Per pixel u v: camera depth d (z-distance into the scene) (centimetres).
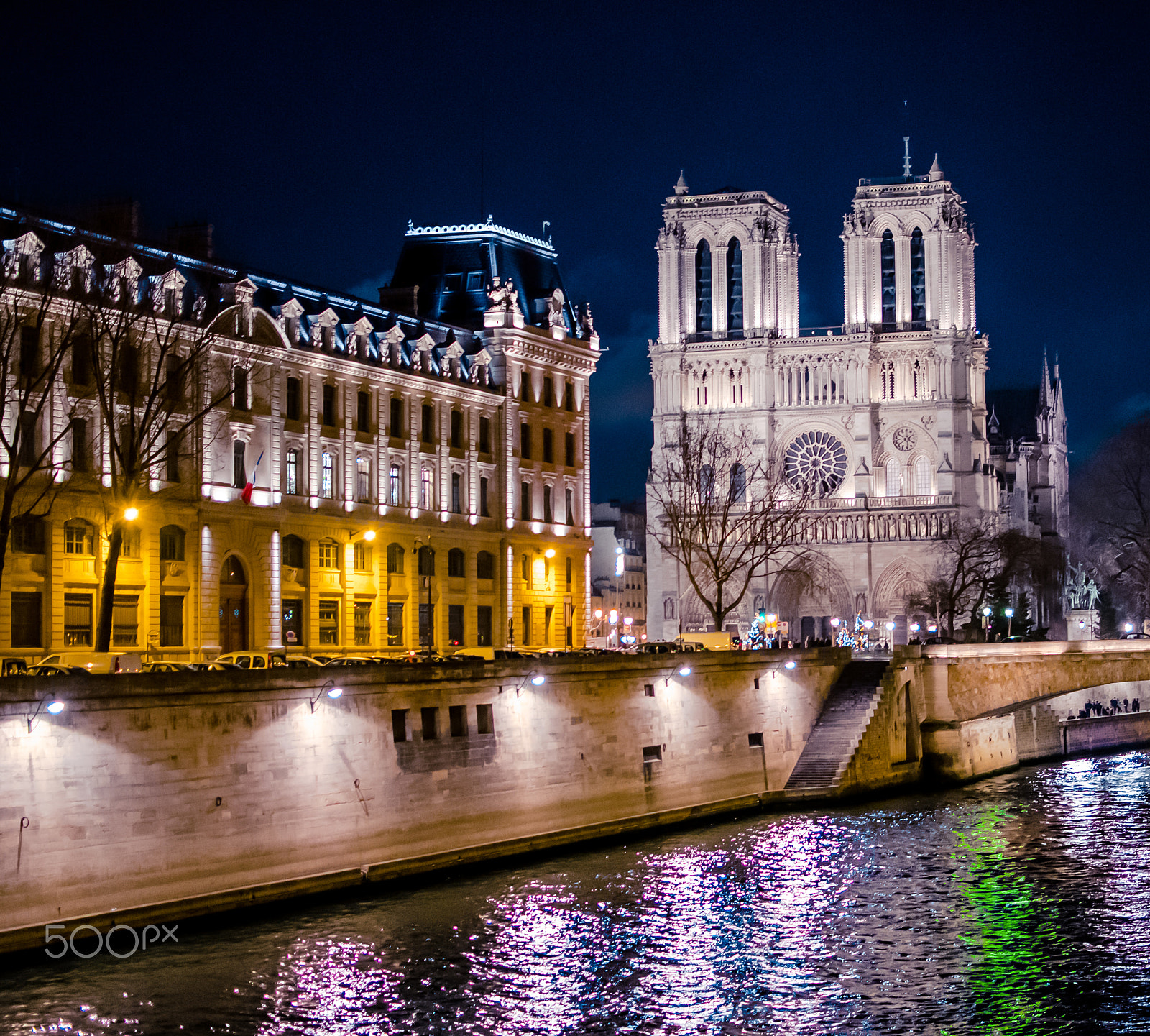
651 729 9412
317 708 7150
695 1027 5466
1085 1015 5622
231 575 10481
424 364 12300
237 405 10444
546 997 5722
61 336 8969
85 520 9431
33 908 5912
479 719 8150
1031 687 12194
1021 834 9075
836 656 11538
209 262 10569
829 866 8025
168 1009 5412
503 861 8075
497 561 13000
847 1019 5569
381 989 5725
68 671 7006
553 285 14262
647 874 7788
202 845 6569
